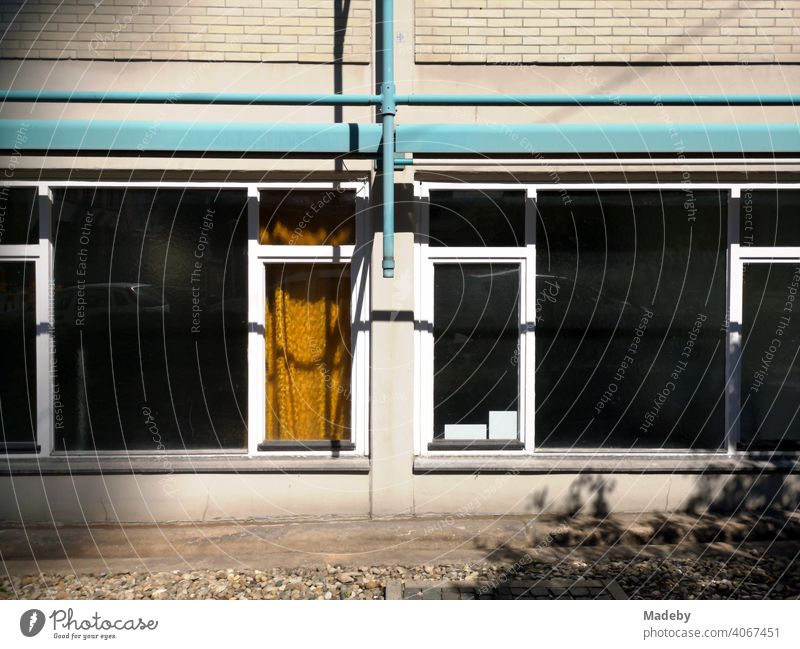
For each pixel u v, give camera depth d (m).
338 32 6.78
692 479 6.94
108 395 6.89
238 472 6.81
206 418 6.93
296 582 5.83
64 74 6.68
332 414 7.01
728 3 6.89
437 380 6.99
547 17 6.83
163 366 6.92
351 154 6.61
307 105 6.68
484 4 6.81
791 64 6.91
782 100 6.44
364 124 6.55
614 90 6.86
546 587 5.73
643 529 6.56
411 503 6.84
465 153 6.57
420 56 6.78
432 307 6.97
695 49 6.87
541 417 7.01
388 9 6.27
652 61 6.85
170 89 6.73
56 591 5.71
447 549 6.39
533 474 6.89
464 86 6.81
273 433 6.99
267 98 6.37
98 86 6.71
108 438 6.89
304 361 7.00
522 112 6.82
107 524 6.76
